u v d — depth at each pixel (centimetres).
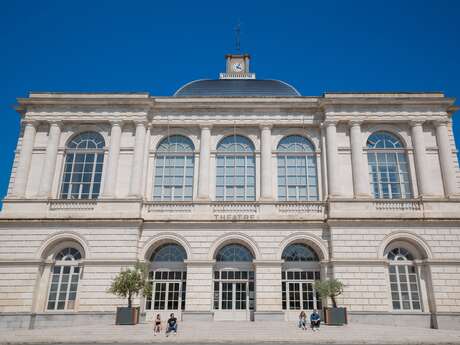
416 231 2664
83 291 2591
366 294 2558
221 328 2244
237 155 3055
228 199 2947
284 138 3102
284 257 2784
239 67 4116
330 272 2642
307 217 2727
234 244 2809
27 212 2741
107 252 2652
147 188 2938
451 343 1847
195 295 2616
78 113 3023
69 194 2922
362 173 2852
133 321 2408
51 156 2916
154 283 2747
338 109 3003
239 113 3073
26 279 2617
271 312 2573
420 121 2962
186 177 3005
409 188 2900
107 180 2844
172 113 3083
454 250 2623
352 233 2664
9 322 2523
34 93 3053
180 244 2717
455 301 2534
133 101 3000
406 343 1848
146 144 2998
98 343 1841
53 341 1866
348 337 1948
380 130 3023
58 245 2734
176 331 2061
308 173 3003
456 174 2870
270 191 2866
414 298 2620
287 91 3422
